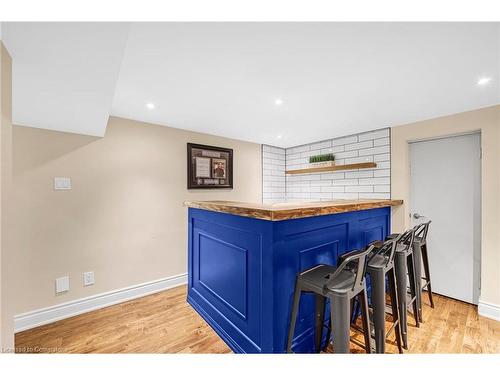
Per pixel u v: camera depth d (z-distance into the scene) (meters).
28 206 1.93
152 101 1.96
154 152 2.64
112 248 2.36
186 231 2.89
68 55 1.04
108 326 1.94
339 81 1.59
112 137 2.36
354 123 2.59
